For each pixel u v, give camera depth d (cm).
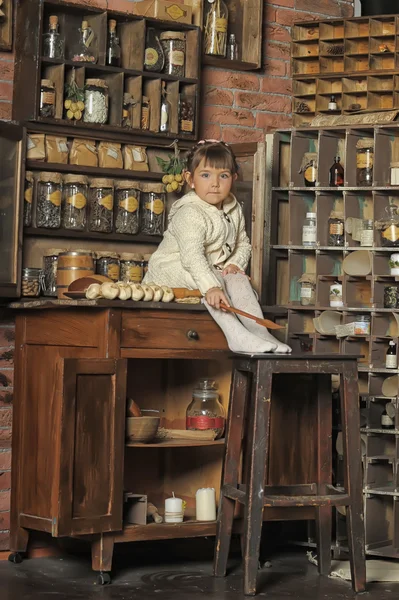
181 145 405
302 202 400
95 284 330
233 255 371
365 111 402
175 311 337
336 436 381
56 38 375
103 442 320
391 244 373
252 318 328
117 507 322
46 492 334
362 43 443
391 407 373
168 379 388
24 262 377
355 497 323
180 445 340
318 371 320
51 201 374
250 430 315
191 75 407
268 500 312
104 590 318
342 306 383
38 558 369
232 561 364
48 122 370
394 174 379
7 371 374
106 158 389
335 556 367
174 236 359
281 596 314
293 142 396
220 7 421
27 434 350
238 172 400
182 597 310
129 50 396
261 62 440
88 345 331
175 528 339
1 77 376
